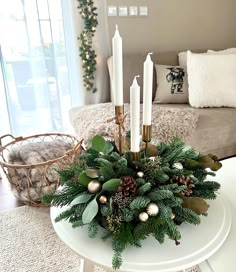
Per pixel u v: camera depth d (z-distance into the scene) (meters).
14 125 2.22
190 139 1.66
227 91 1.97
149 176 0.70
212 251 0.65
